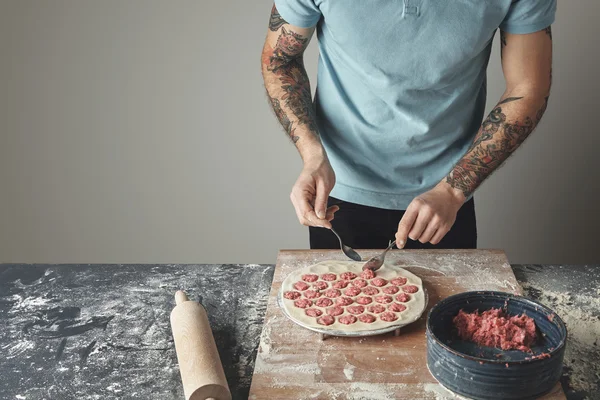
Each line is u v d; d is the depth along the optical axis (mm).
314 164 1617
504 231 2900
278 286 1554
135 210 2979
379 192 1842
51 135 2854
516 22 1603
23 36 2703
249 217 2961
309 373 1246
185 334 1275
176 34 2674
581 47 2588
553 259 2922
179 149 2852
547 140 2725
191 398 1138
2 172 2922
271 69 1843
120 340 1402
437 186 1573
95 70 2742
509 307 1312
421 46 1612
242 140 2818
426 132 1746
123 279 1647
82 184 2938
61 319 1480
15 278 1656
